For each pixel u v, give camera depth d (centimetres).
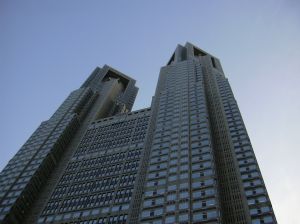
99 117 15938
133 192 9219
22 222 9881
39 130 14112
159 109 12256
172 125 10875
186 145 9606
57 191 10812
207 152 9094
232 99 12412
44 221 9475
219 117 11331
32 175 11075
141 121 13700
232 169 8794
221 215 7181
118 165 11194
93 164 11744
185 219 7156
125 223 8556
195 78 14350
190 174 8462
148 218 7494
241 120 10888
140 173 9906
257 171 8469
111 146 12525
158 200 7931
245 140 9788
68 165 12131
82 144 13325
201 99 12094
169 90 13575
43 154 12188
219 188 8188
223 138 10150
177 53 18800
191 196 7756
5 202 10006
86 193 10262
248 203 7569
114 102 17900
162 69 16225
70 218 9325
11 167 11838
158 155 9606
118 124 14112
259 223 7019
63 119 14512
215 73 15325
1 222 9281
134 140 12369
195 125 10500
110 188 10131
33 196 10719
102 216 9025
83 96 16425
